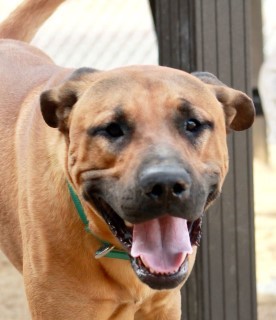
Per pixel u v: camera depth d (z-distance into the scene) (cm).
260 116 923
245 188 557
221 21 544
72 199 418
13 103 491
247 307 566
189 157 380
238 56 549
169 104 385
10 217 473
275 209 936
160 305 465
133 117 382
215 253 553
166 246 389
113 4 1353
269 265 784
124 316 448
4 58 527
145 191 358
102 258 424
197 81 405
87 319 433
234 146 552
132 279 433
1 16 1349
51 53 1180
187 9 542
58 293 430
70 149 403
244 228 559
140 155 369
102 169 388
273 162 1083
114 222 398
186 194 362
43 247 429
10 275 761
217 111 405
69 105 413
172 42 551
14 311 684
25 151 453
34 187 434
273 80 885
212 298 555
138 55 1198
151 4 598
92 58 1184
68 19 1289
